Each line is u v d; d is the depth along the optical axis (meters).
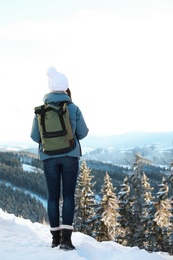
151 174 98.88
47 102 4.73
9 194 162.12
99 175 152.25
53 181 4.84
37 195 173.50
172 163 37.47
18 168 198.38
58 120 4.65
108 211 40.53
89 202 41.31
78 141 4.90
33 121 4.91
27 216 150.38
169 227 37.75
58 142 4.64
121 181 145.88
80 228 40.97
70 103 4.79
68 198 4.81
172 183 37.69
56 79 4.78
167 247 37.75
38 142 4.96
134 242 40.53
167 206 37.97
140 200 40.84
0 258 4.36
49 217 4.92
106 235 41.12
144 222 39.19
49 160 4.77
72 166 4.75
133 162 41.62
